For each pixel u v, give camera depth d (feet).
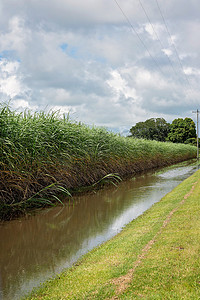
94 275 10.51
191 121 206.80
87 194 31.12
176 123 206.08
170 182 41.42
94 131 40.96
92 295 8.90
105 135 42.34
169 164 87.86
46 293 9.96
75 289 9.61
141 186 37.52
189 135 198.18
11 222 20.18
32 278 11.75
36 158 24.45
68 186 30.76
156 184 39.37
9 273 12.31
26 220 20.74
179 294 8.33
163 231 14.83
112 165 43.16
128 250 12.73
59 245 15.76
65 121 32.83
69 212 23.18
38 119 27.61
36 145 25.14
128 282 9.43
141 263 10.88
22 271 12.48
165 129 196.24
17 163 22.29
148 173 55.83
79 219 21.09
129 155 52.60
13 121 23.43
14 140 22.59
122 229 18.28
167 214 18.89
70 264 13.05
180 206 20.75
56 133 28.78
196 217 16.48
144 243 13.33
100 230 18.39
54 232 18.07
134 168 56.44
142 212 22.90
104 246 14.52
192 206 19.80
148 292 8.64
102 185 37.24
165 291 8.58
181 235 13.48
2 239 16.79
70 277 10.97
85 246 15.48
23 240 16.61
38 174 25.32
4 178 21.71
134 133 183.83
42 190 24.58
